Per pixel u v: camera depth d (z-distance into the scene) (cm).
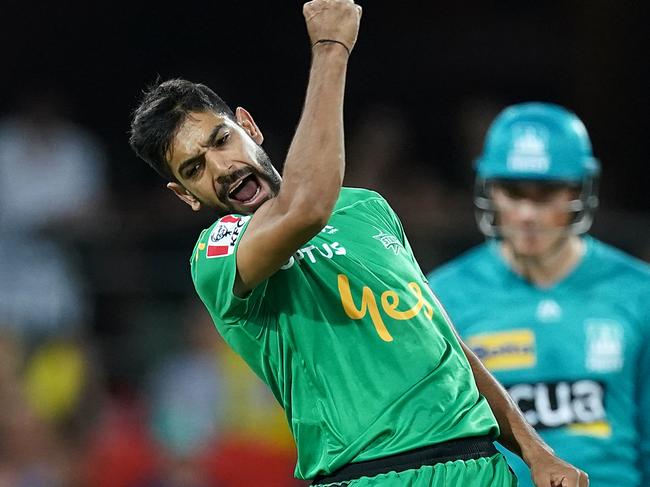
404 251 1437
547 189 2020
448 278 2084
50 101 4009
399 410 1317
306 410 1346
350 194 1469
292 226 1270
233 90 4612
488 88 4722
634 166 4516
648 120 4538
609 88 4572
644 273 2016
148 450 2948
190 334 3116
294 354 1350
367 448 1312
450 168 4500
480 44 4741
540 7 4747
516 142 2041
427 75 4716
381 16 4753
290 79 4638
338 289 1354
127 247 3394
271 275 1337
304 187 1271
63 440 2939
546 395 1961
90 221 3494
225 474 2880
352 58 4719
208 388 2978
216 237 1350
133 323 3284
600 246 2056
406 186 3816
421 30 4744
